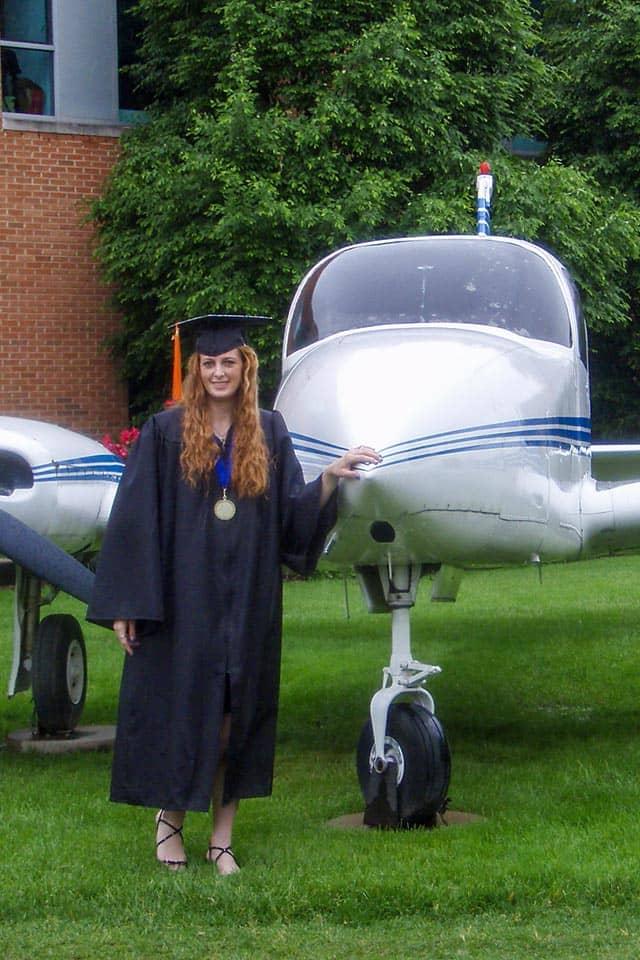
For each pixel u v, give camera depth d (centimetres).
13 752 749
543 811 575
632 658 998
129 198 1683
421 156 1630
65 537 660
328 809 591
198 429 479
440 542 522
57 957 403
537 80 1781
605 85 1959
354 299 607
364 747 561
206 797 468
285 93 1630
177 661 474
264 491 482
